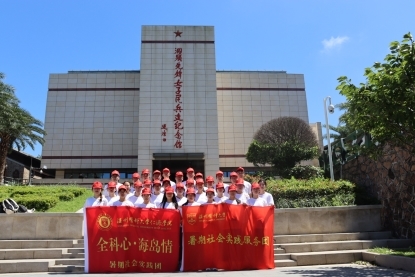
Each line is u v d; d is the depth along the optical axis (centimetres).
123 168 3619
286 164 2473
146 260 809
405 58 766
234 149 3697
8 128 2755
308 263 951
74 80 3803
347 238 1116
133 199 923
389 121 828
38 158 4191
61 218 1101
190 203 851
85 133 3684
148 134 3195
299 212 1154
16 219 1089
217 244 826
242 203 870
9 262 891
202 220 830
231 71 3903
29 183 3150
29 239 1078
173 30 3403
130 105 3759
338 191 1308
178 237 825
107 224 816
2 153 2884
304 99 3850
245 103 3806
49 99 3747
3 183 2911
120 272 797
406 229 1094
